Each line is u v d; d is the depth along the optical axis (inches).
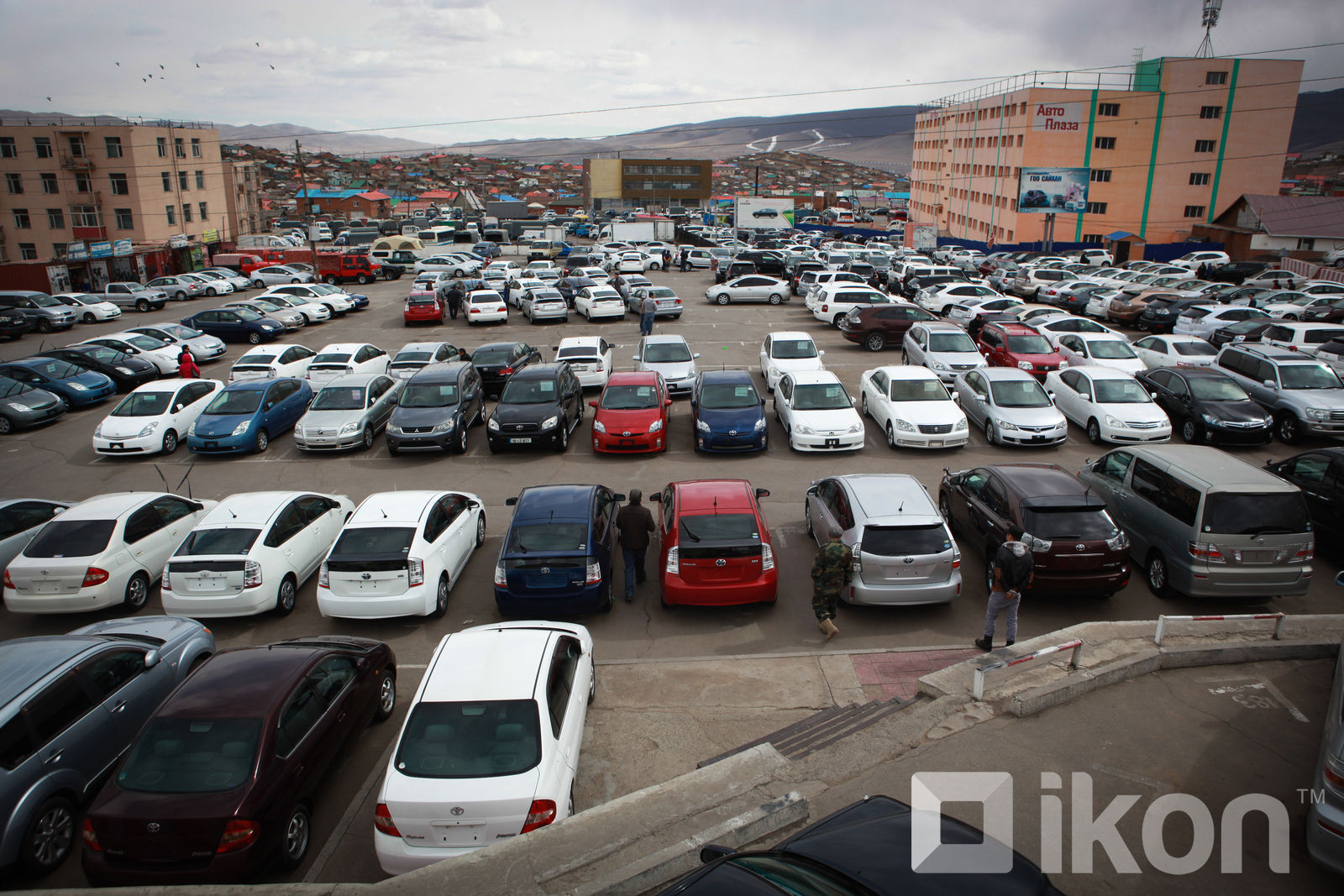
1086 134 2410.2
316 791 281.4
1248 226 2207.2
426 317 1354.6
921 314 1112.8
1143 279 1498.5
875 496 453.1
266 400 760.3
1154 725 295.4
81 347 986.1
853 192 5910.4
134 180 2244.1
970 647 405.7
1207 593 422.0
